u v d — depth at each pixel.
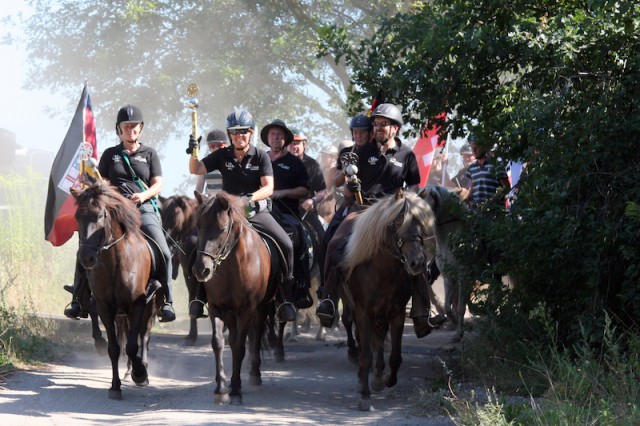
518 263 10.05
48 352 12.17
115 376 9.77
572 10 11.13
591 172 9.53
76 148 13.00
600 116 9.46
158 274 10.81
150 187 10.83
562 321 10.09
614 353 8.30
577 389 8.02
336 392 10.27
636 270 9.20
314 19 12.19
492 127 10.65
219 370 9.48
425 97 11.34
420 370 11.46
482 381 9.84
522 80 10.84
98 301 9.94
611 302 9.77
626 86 9.80
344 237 9.88
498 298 10.39
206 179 14.35
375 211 9.18
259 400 9.71
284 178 11.72
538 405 7.98
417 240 8.98
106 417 8.83
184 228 13.01
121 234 9.88
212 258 9.16
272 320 11.90
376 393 10.15
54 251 18.62
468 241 10.70
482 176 13.35
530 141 9.66
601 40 9.95
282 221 11.05
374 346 9.83
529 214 9.65
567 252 9.51
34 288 16.58
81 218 9.56
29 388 9.97
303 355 13.20
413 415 8.76
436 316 9.73
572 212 9.70
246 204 9.66
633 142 9.66
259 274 9.72
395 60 11.72
